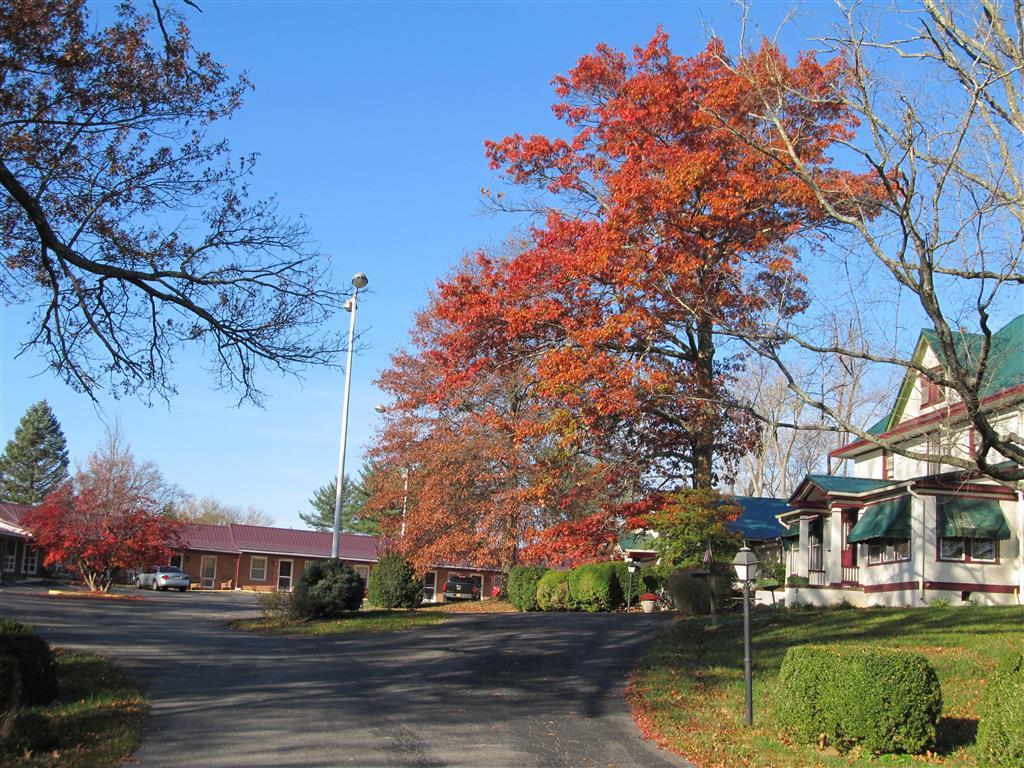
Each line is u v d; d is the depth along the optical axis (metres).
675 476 27.23
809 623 21.44
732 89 19.81
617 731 12.73
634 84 23.38
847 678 11.42
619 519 26.97
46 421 81.81
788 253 20.84
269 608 26.31
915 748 11.09
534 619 25.81
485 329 24.80
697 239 20.94
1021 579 26.39
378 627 24.38
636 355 22.73
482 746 11.43
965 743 11.57
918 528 26.95
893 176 12.72
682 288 20.56
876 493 29.47
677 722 13.20
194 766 9.83
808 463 56.31
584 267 22.25
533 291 24.05
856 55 12.78
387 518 41.34
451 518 35.84
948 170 11.91
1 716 9.92
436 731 12.09
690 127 22.30
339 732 11.67
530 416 32.38
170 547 44.78
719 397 23.95
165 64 13.34
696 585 25.73
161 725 11.65
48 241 13.02
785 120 19.03
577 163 25.28
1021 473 12.25
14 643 11.98
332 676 16.20
